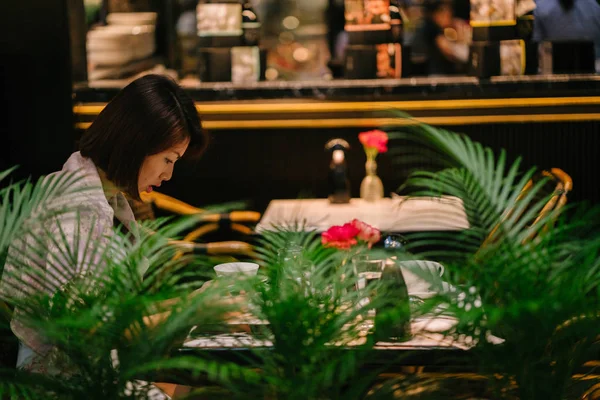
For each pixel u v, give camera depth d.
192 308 1.52
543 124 5.34
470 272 1.65
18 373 1.56
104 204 2.23
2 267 1.71
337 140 5.19
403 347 2.11
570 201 5.39
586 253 1.66
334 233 2.39
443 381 1.66
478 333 1.67
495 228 1.85
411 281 2.88
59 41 4.92
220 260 1.76
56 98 4.96
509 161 5.37
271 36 6.60
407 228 4.13
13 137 4.99
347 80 5.41
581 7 5.71
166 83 2.31
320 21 6.63
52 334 1.48
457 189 1.90
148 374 1.63
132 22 5.70
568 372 1.63
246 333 1.71
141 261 1.74
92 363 1.55
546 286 1.61
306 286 1.65
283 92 5.31
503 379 1.64
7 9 4.88
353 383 1.61
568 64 5.43
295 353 1.54
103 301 1.54
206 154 5.50
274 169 5.53
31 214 1.75
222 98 5.32
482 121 5.32
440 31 6.61
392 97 5.34
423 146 5.36
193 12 5.89
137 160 2.26
